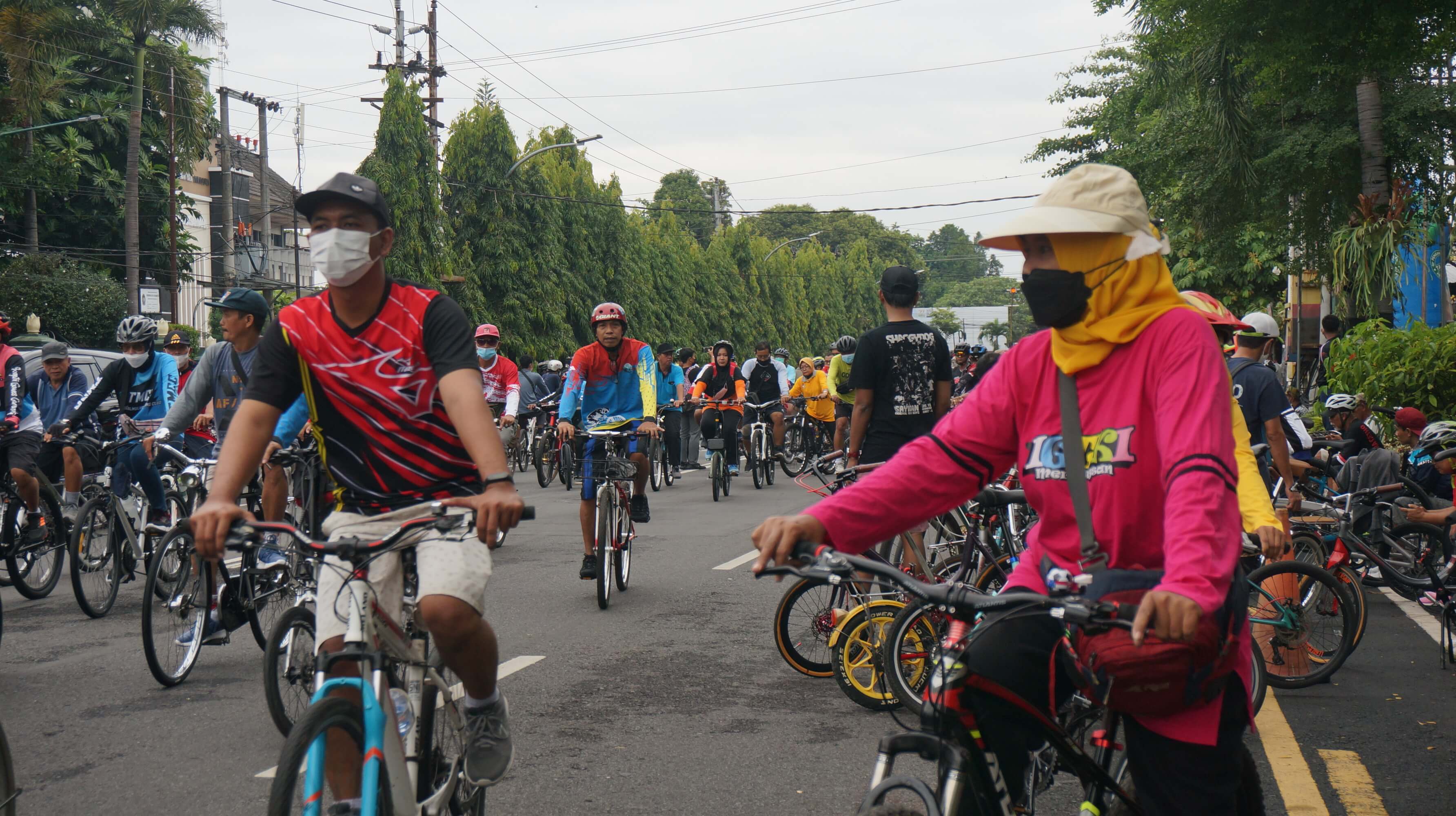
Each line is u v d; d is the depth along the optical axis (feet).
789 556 8.21
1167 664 7.39
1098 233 7.96
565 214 128.47
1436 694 19.03
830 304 253.24
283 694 15.56
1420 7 29.22
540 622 23.94
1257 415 21.79
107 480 26.45
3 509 26.53
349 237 9.67
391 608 10.12
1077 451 8.11
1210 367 7.72
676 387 53.11
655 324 152.56
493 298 116.37
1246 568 20.58
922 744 7.86
